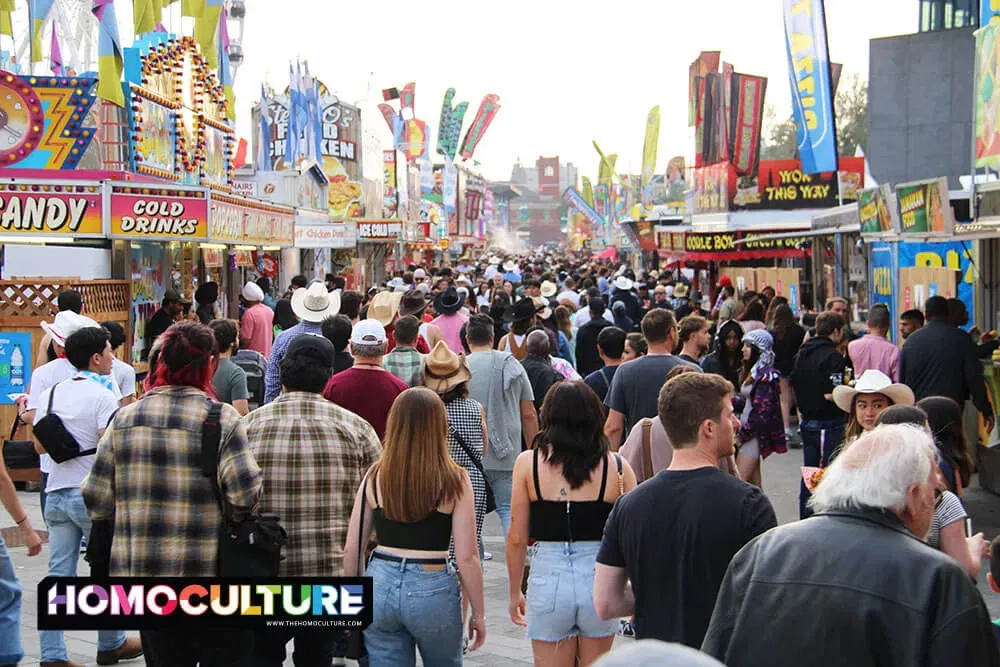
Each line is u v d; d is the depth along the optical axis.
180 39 18.47
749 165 31.38
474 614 4.93
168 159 17.73
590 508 5.00
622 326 16.08
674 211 45.31
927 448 3.10
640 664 1.64
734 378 10.36
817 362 9.24
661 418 4.23
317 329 10.00
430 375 7.19
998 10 10.46
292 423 5.42
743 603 3.06
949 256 15.83
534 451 5.11
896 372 10.71
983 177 12.69
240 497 4.74
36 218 13.45
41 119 14.64
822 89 17.86
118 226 13.54
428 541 4.86
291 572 5.30
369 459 5.56
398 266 50.19
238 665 4.94
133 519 4.75
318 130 33.12
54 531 6.43
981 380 9.70
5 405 11.91
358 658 5.44
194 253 18.25
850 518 3.05
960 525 4.76
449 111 81.06
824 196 31.31
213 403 4.86
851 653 2.85
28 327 11.94
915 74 18.33
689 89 40.66
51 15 16.64
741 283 27.61
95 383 6.45
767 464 13.23
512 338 10.70
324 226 26.88
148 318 15.55
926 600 2.81
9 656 5.38
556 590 4.96
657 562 4.07
